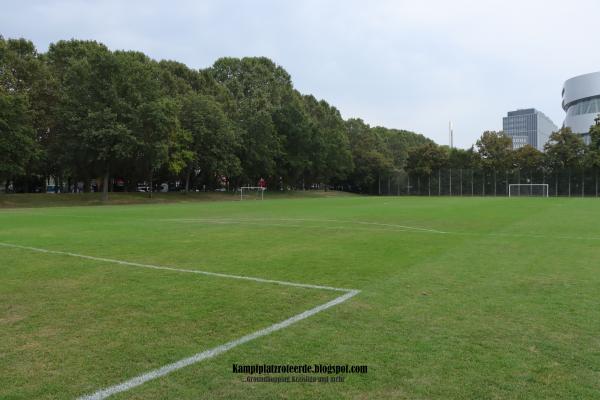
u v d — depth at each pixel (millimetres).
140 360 4316
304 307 6016
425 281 7484
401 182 82188
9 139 38219
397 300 6312
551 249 10906
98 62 43188
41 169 49219
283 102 79250
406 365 4156
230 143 57062
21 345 4707
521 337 4836
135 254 10352
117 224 18016
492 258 9664
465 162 77438
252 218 21078
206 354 4449
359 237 13461
